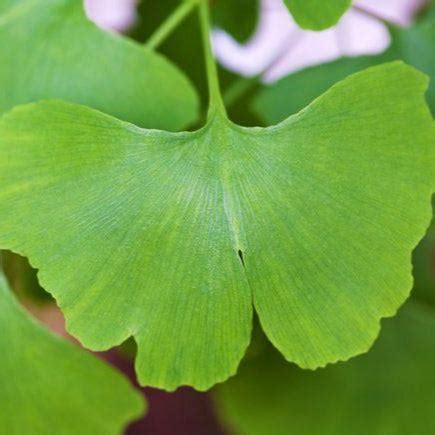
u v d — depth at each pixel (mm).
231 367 302
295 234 299
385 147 297
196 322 300
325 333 300
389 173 297
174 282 299
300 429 385
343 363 381
